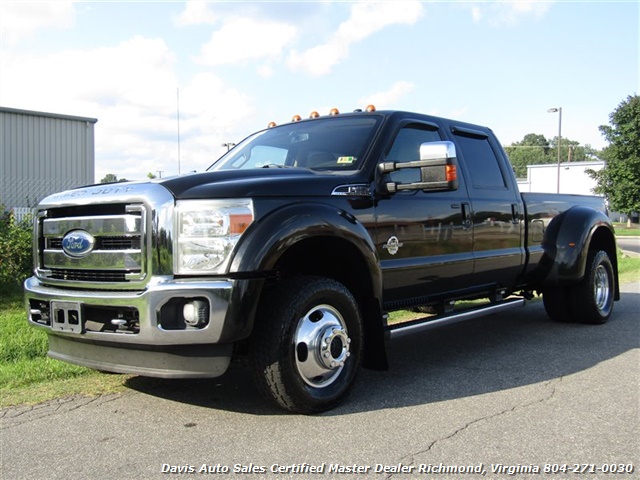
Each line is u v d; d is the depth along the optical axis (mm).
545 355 5539
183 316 3463
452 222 5047
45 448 3328
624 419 3744
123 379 4691
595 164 46781
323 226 3789
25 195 17156
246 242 3508
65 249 3941
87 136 19766
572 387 4457
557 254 6488
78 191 4027
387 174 4488
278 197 3744
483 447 3287
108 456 3203
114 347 3719
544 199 6484
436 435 3461
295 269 4332
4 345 5375
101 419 3793
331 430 3543
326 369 3812
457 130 5539
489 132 6066
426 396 4238
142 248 3543
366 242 4051
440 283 5008
